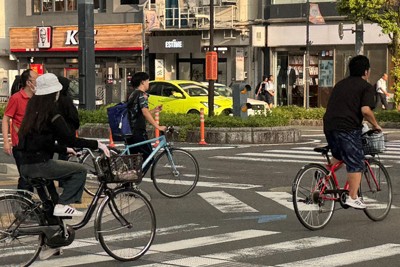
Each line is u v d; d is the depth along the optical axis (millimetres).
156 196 13742
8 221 8023
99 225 8570
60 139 8289
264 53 41625
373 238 9922
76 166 8383
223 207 12570
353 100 10297
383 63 38281
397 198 13367
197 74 43969
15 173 16453
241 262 8625
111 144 23625
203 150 21766
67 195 8336
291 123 33625
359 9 32344
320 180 10484
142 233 8891
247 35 41656
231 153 20953
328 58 39938
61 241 8312
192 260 8766
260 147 22688
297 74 40812
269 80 36281
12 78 48812
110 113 12992
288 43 40688
